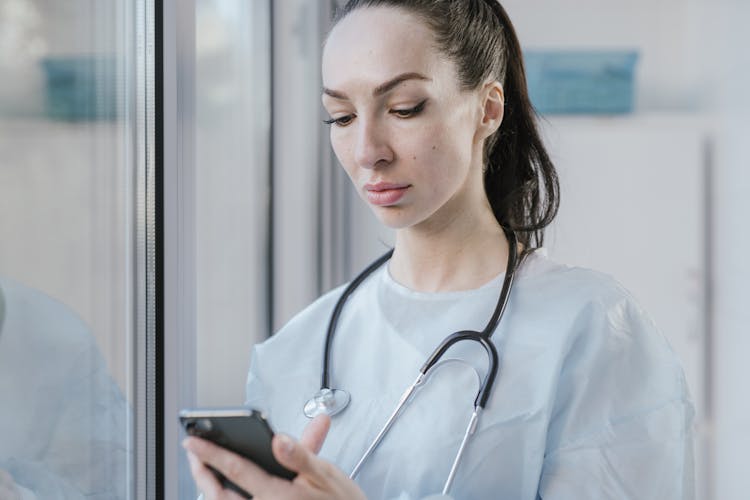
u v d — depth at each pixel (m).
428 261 1.09
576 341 1.00
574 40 3.48
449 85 0.96
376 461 0.99
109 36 1.03
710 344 3.37
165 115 1.11
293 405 1.09
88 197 0.98
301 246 2.44
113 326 1.04
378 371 1.06
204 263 1.88
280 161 2.37
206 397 1.92
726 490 3.17
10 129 0.82
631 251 3.30
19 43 0.84
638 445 0.95
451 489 0.95
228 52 2.04
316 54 2.53
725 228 3.21
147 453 1.09
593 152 3.29
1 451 0.83
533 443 0.96
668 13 3.48
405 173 0.95
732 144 3.11
